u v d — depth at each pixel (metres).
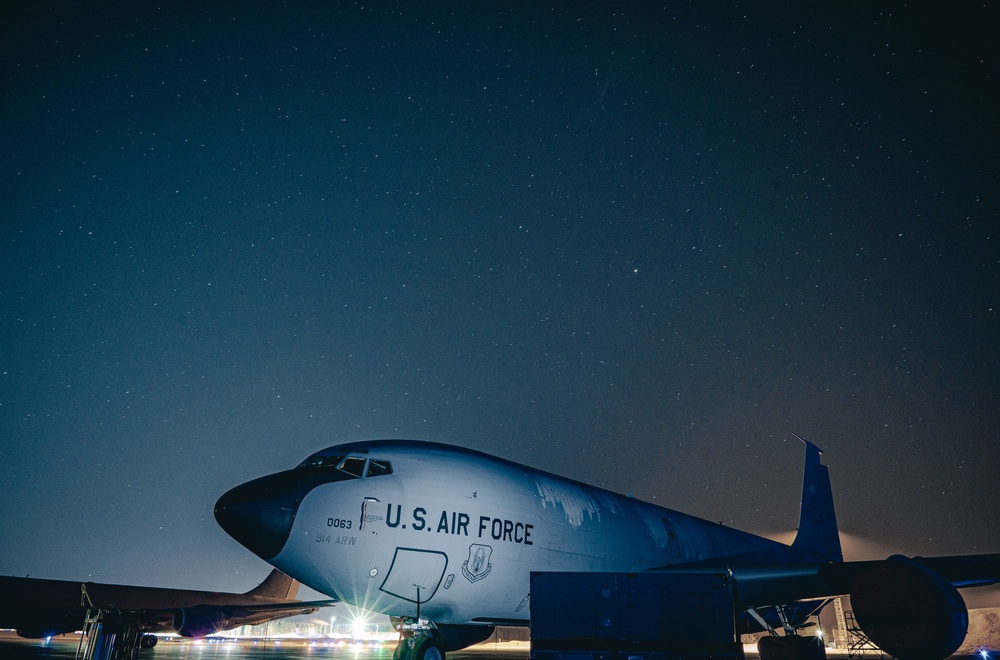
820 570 12.46
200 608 30.92
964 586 12.34
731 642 8.81
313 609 36.84
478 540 11.30
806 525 24.08
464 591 11.19
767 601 13.88
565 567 12.67
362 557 10.25
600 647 8.95
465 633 12.80
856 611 10.40
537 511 12.59
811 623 20.16
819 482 25.67
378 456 11.33
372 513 10.47
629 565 14.20
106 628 12.27
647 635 8.94
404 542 10.55
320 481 10.61
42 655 23.80
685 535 17.00
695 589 9.14
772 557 20.72
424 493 11.10
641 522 15.57
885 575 10.27
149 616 29.77
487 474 12.27
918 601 9.89
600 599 9.20
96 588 33.44
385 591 10.53
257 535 9.95
